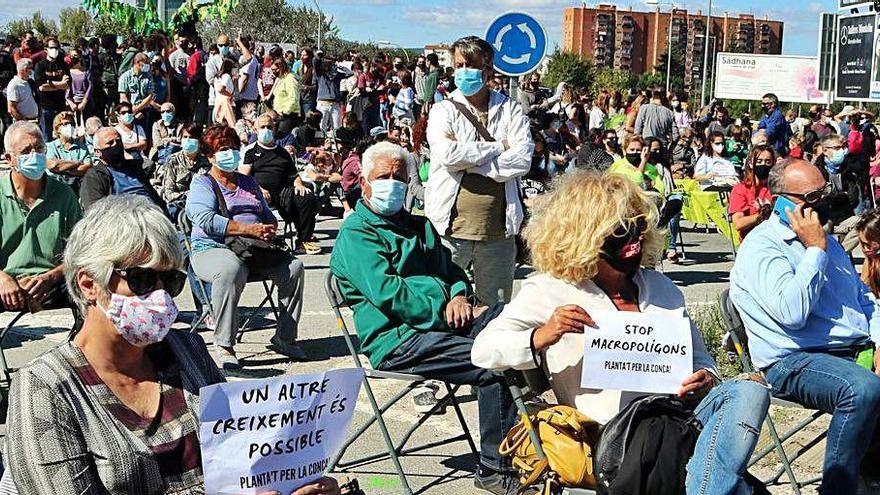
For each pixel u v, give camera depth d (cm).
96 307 286
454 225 665
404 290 512
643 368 376
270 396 302
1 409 623
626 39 11062
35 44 2017
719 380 392
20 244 648
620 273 388
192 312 896
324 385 313
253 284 1033
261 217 773
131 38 2252
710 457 349
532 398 425
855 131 1681
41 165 642
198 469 294
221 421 294
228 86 1988
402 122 2048
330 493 318
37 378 279
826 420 605
